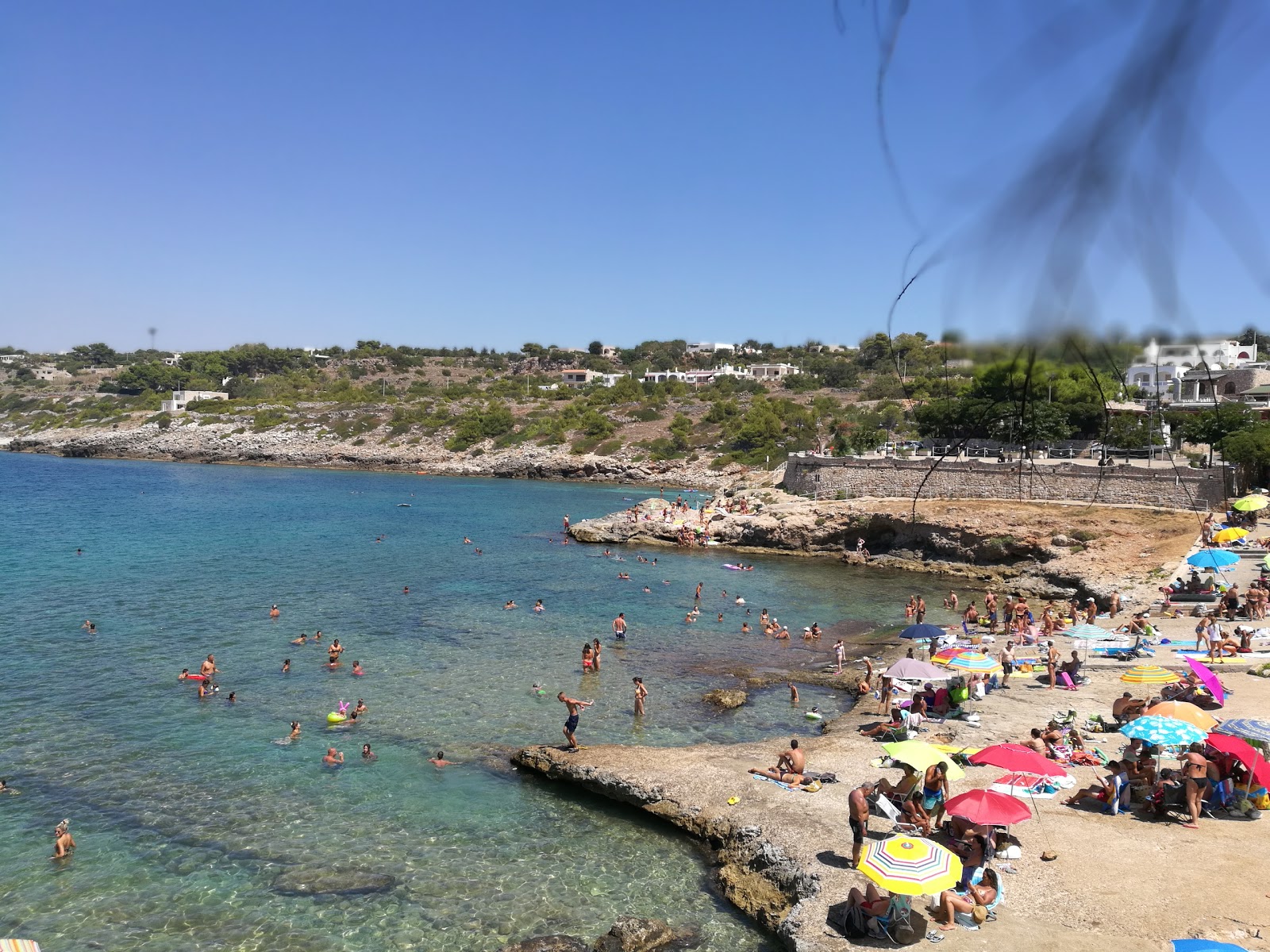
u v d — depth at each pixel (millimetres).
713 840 22672
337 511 95000
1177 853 19016
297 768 27375
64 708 32250
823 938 17172
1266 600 40156
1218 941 15547
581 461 138375
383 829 23578
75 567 59625
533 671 37781
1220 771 21359
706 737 30078
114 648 40094
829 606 52875
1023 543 60562
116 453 178250
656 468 132625
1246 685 29859
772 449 125750
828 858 20234
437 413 170250
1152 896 17359
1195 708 22281
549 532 82375
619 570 63281
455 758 28250
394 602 50812
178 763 27609
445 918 19562
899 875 16266
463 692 34750
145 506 96500
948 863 16594
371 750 28797
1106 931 16344
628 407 164125
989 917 17000
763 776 25000
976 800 18281
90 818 23953
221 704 33031
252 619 46062
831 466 80375
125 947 18516
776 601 54031
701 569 65000
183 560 62938
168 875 21188
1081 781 23266
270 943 18641
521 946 18250
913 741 21656
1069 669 32969
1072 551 58281
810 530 71375
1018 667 35406
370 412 179250
